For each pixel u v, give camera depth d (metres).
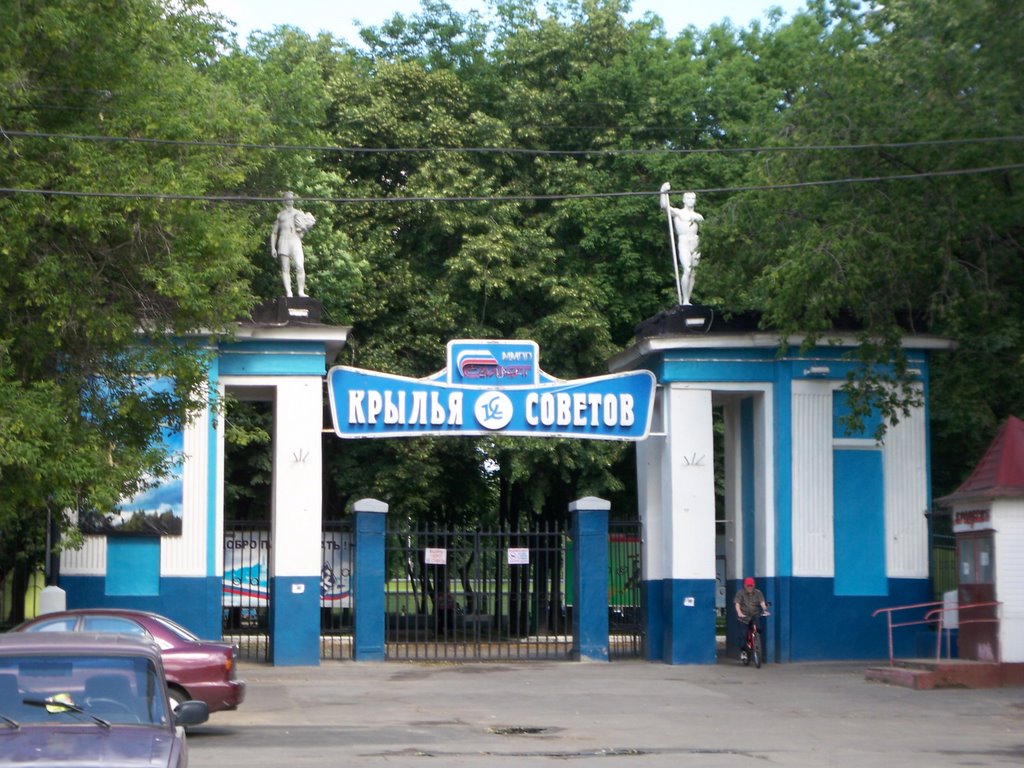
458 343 24.98
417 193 32.66
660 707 18.36
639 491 27.59
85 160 17.00
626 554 28.97
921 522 25.31
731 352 25.55
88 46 17.48
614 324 33.91
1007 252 23.66
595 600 25.52
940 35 22.05
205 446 23.66
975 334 25.12
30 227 17.06
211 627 23.33
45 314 17.05
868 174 22.75
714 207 33.50
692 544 25.12
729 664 25.05
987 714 17.33
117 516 23.11
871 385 24.33
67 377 17.89
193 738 14.89
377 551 25.12
